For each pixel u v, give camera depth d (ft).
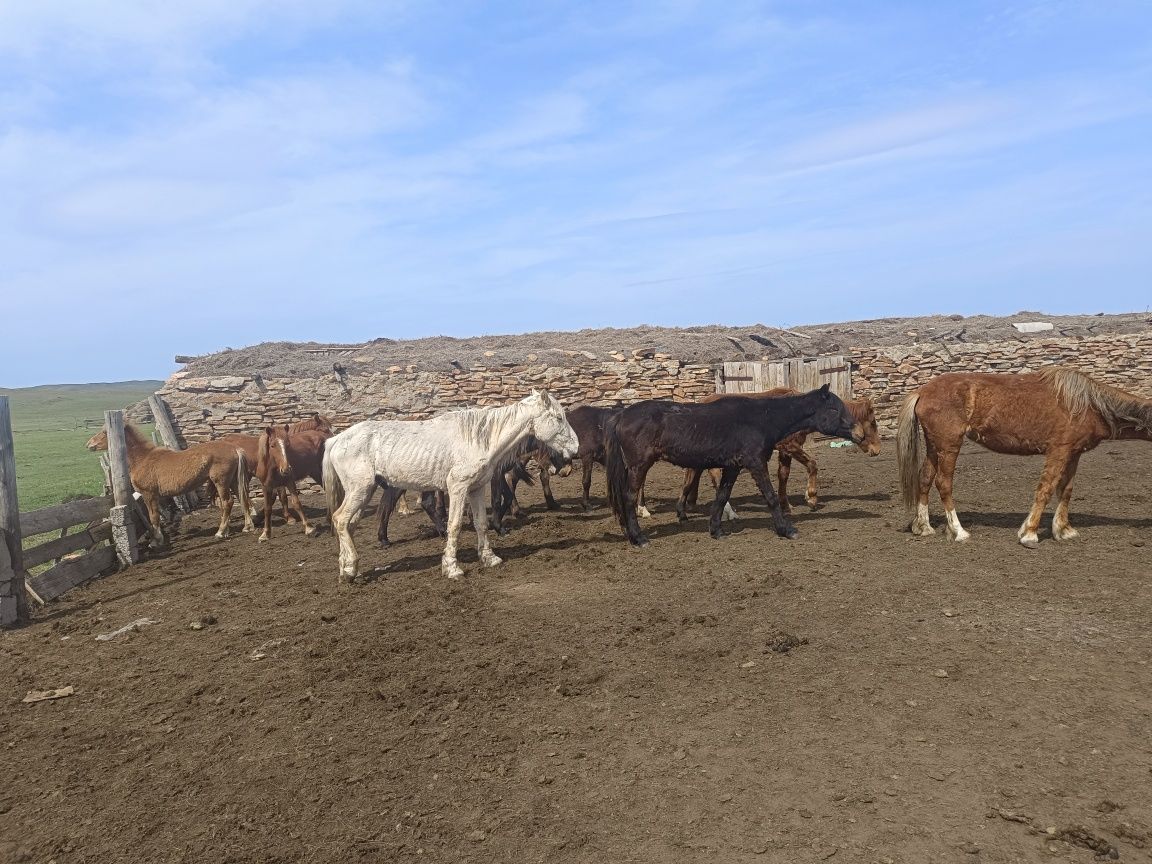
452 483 28.45
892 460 51.75
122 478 35.42
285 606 26.27
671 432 30.58
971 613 20.48
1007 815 11.80
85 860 12.43
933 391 28.22
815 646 18.99
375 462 28.43
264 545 37.70
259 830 12.92
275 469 39.22
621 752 14.65
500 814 12.90
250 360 59.93
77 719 18.07
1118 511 31.91
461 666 19.48
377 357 60.70
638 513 38.29
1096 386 25.68
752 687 16.97
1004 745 13.85
